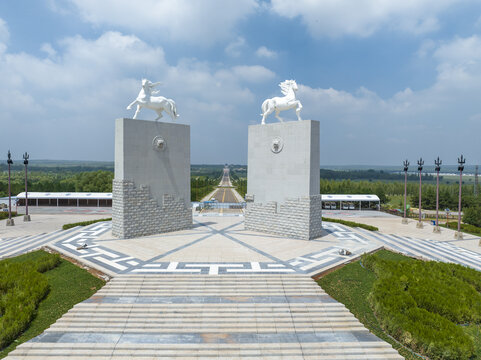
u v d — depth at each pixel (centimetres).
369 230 3750
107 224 3553
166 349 1365
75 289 1861
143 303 1669
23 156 4528
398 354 1374
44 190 8306
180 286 1825
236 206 5756
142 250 2461
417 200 8131
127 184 2794
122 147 2748
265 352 1364
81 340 1413
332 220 4103
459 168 3766
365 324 1600
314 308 1675
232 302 1695
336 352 1374
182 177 3238
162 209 3080
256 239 2875
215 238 2894
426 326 1481
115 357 1316
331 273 2088
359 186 10544
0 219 4659
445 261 2680
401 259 2538
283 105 2980
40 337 1431
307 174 2831
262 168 3150
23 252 2672
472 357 1379
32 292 1753
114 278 1895
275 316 1605
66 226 3609
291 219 2961
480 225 5125
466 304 1753
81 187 8325
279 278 1939
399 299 1695
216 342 1412
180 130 3183
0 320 1502
